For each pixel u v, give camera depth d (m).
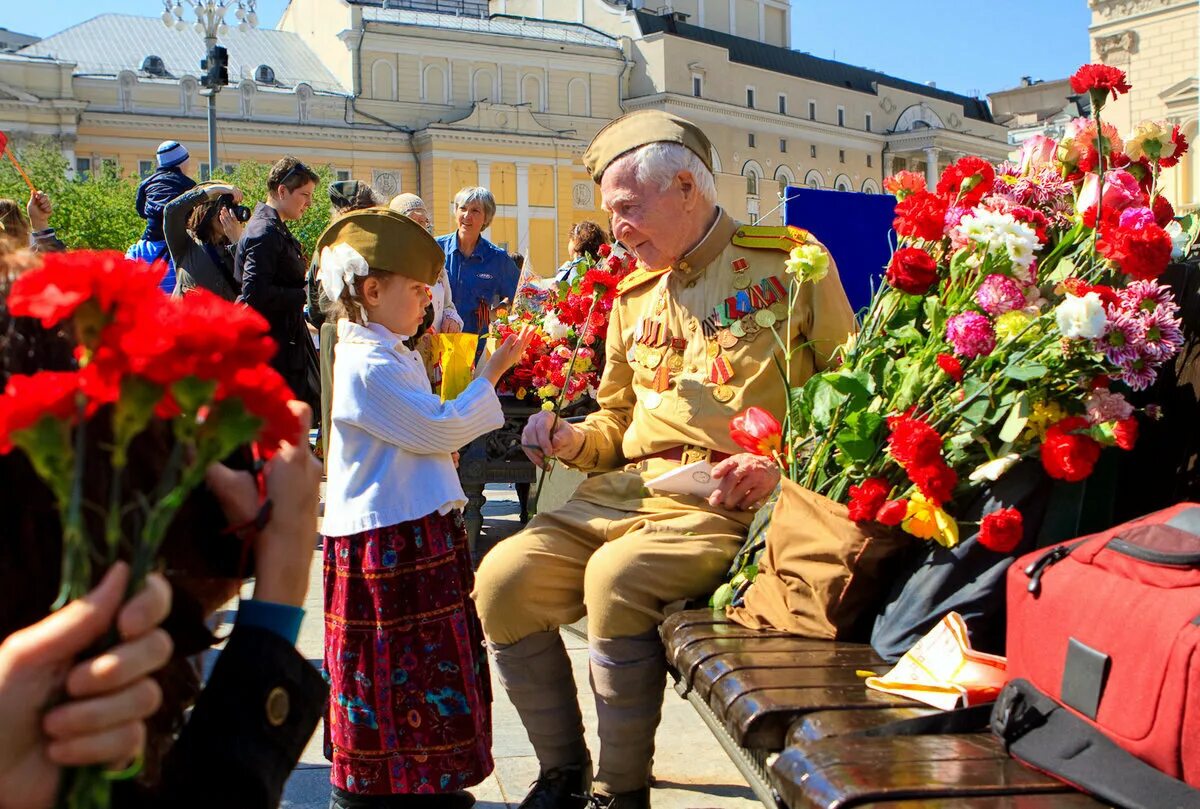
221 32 45.25
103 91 40.12
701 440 2.60
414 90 45.22
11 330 0.98
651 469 2.66
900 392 2.14
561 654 2.60
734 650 2.07
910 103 59.88
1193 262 2.26
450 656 2.52
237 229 6.12
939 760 1.54
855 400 2.19
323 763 3.11
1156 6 22.02
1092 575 1.51
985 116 65.62
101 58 42.16
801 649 2.07
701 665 2.04
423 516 2.51
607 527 2.55
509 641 2.54
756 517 2.41
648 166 2.64
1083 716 1.46
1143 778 1.35
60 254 0.89
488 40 46.22
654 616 2.39
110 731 0.86
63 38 42.56
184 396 0.83
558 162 46.91
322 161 43.56
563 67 47.94
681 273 2.75
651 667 2.42
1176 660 1.33
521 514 6.38
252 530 1.11
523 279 5.54
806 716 1.74
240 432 0.87
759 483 2.41
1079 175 2.32
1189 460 2.16
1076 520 1.97
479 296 6.52
